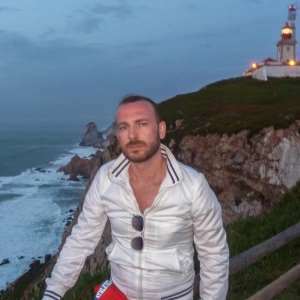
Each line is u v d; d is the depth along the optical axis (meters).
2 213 49.28
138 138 2.57
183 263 2.69
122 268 2.76
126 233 2.70
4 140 176.62
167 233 2.62
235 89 50.41
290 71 56.81
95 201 2.84
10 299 27.16
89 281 5.82
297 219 8.21
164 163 2.73
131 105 2.63
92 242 2.98
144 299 2.72
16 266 32.97
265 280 5.66
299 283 5.27
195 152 26.38
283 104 34.66
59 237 40.06
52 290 2.92
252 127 24.03
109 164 2.86
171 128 34.22
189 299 2.80
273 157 22.62
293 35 73.00
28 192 62.28
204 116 35.53
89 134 143.25
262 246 4.82
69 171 76.44
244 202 22.69
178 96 48.16
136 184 2.71
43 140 176.88
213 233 2.71
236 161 24.09
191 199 2.60
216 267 2.77
